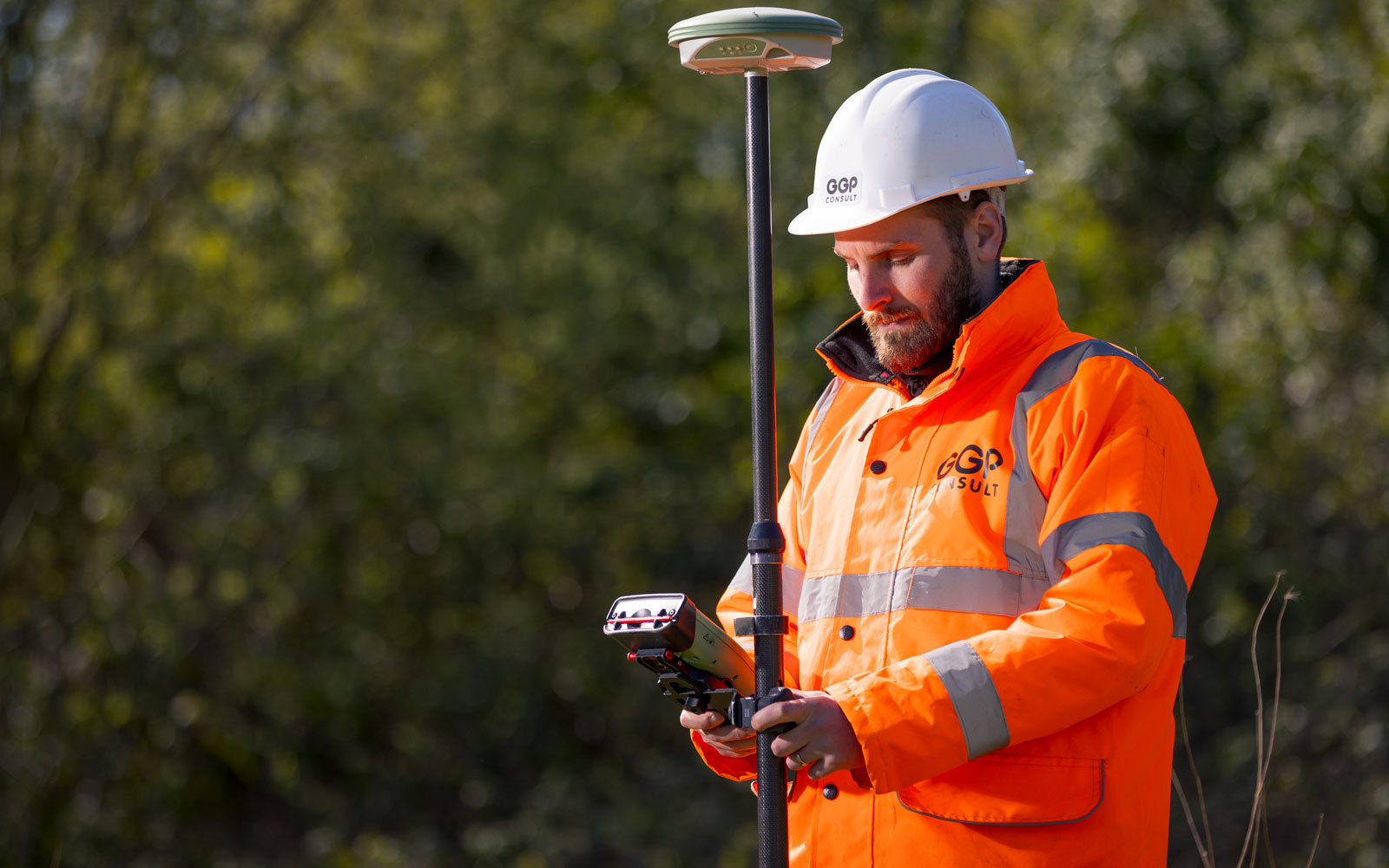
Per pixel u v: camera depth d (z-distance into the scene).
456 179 24.62
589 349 24.98
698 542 26.09
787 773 6.11
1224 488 20.98
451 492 24.27
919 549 5.97
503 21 24.41
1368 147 20.56
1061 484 5.71
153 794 21.33
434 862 22.55
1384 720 17.88
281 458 22.44
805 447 7.02
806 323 22.59
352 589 23.98
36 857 20.16
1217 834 17.27
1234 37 22.41
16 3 19.81
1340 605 20.12
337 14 23.14
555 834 22.62
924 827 5.82
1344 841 16.77
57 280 20.62
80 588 21.27
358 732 24.16
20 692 20.83
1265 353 21.03
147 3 20.53
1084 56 22.80
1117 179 22.67
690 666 6.03
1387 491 20.48
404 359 23.86
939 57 23.53
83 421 21.19
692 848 22.34
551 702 25.55
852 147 6.20
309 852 22.11
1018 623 5.56
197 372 22.03
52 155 20.67
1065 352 5.98
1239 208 21.58
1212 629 19.81
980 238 6.23
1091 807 5.67
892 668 5.59
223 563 22.25
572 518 25.33
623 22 24.80
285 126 22.12
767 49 5.96
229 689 22.52
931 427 6.15
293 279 22.34
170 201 21.62
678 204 25.62
